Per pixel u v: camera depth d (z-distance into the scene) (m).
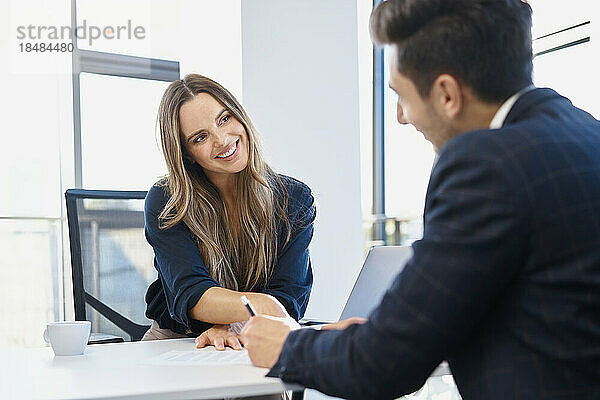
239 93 3.53
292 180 2.06
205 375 1.21
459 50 1.02
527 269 0.94
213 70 3.63
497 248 0.93
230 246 1.91
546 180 0.93
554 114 1.02
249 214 1.92
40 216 3.68
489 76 1.03
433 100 1.06
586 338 0.92
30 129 3.67
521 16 1.04
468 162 0.96
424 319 0.96
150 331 2.03
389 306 1.00
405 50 1.06
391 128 4.02
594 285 0.92
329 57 3.56
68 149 3.73
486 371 0.98
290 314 1.88
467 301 0.95
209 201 1.91
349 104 3.61
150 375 1.23
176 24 3.84
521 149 0.95
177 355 1.46
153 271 2.38
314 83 3.53
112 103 3.83
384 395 1.01
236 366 1.28
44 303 3.69
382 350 0.99
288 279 1.92
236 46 3.54
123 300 2.32
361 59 4.03
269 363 1.21
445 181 0.98
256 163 1.93
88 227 2.30
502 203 0.93
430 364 0.99
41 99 3.70
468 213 0.95
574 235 0.93
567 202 0.93
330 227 3.54
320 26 3.54
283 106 3.46
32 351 1.61
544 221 0.93
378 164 4.05
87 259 2.29
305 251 1.99
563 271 0.93
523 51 1.04
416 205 3.86
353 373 1.02
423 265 0.97
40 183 3.69
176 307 1.76
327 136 3.55
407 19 1.06
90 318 2.27
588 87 2.78
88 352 1.55
